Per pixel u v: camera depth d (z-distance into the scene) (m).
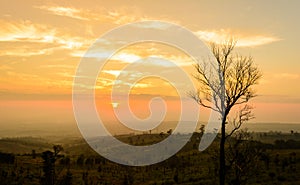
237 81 32.22
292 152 115.56
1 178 105.12
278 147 130.25
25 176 114.25
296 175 75.12
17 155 173.25
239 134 36.53
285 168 84.44
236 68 32.38
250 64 32.31
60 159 160.25
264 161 86.19
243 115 32.62
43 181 98.88
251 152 37.03
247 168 37.44
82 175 126.75
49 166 99.50
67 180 101.06
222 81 32.62
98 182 113.56
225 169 35.59
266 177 72.81
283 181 69.94
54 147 102.81
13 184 99.00
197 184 80.38
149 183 100.00
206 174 94.50
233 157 36.62
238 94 32.22
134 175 125.31
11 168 129.50
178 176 102.31
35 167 136.12
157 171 126.81
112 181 116.06
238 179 37.34
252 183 66.88
